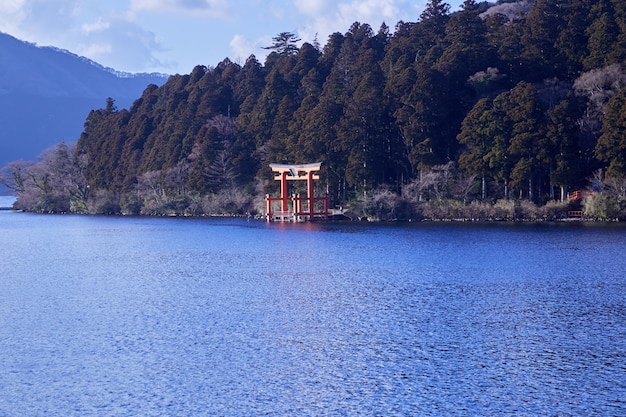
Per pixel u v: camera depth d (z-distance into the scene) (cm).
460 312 4219
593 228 8419
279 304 4509
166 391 3009
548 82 10669
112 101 18038
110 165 15425
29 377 3194
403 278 5406
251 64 15388
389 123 10844
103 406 2872
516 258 6275
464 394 2928
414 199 10231
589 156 9712
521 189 9750
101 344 3669
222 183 12762
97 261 6850
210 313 4294
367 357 3391
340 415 2753
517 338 3659
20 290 5206
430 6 13862
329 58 14600
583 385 3003
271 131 12669
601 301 4450
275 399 2909
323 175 10906
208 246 7925
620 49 10225
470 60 11331
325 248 7400
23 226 11794
